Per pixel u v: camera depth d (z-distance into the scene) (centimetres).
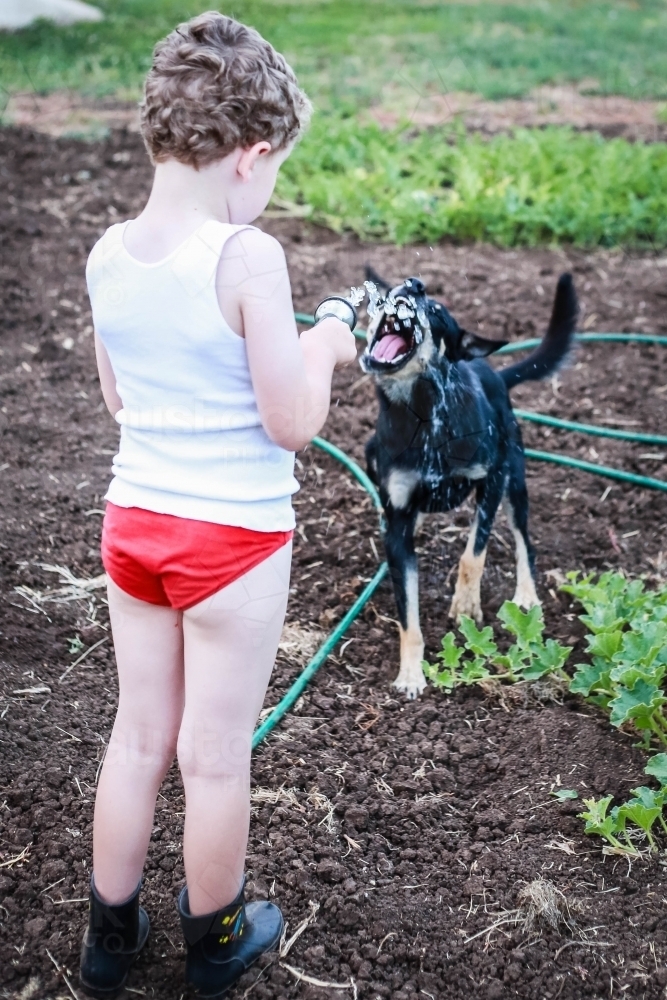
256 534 219
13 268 697
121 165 902
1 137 948
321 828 308
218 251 205
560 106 1161
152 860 290
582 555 452
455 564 449
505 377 436
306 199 803
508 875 295
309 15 1692
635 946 273
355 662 390
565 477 503
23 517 452
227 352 210
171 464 217
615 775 328
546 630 405
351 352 238
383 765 338
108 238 220
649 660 336
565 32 1630
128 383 221
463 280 699
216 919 240
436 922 281
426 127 1028
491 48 1465
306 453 520
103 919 244
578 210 770
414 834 311
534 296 679
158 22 1527
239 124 207
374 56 1384
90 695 357
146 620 232
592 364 610
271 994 257
